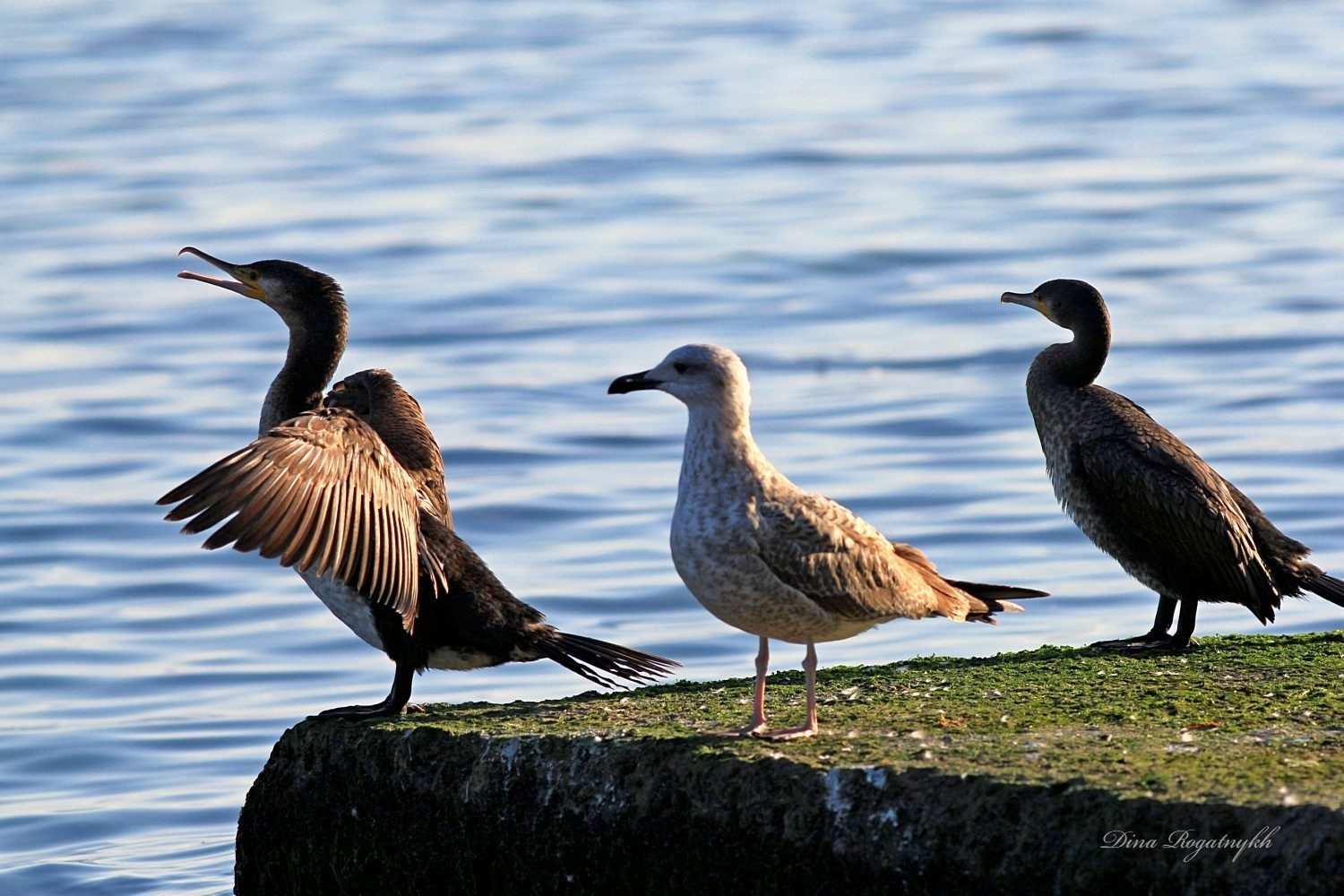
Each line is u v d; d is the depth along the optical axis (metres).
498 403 21.33
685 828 7.84
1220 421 19.88
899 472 18.58
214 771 12.25
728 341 23.86
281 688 13.71
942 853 7.23
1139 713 8.54
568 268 27.17
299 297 11.54
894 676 9.69
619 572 16.02
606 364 22.89
